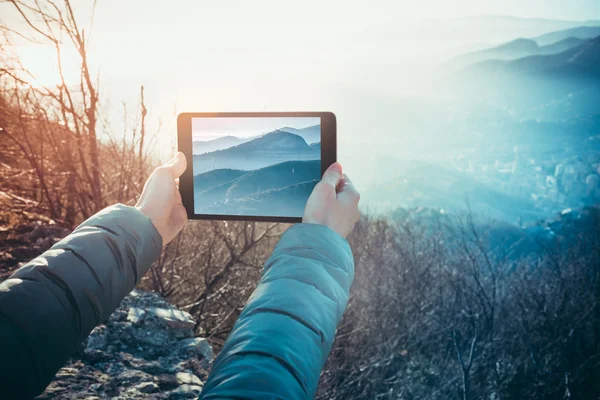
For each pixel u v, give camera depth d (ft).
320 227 2.41
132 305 9.71
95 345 8.00
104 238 2.52
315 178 4.18
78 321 2.30
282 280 2.05
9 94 20.29
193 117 4.19
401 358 34.68
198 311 23.61
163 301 10.30
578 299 54.13
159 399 6.88
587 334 49.88
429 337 40.04
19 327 2.10
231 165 4.17
